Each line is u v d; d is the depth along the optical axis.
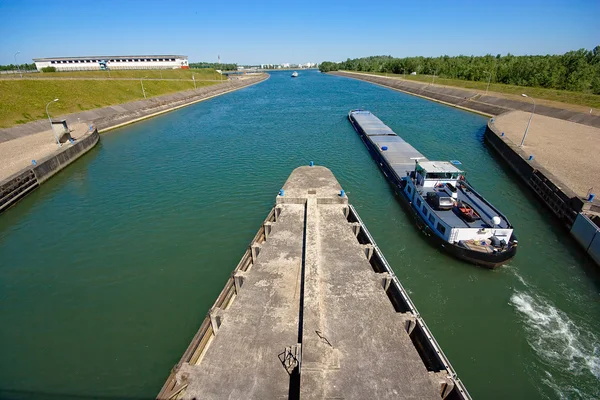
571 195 32.31
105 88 98.69
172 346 19.91
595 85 92.75
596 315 22.23
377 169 48.09
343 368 15.21
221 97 137.38
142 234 31.94
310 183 37.38
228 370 15.43
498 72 127.12
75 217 35.69
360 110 86.88
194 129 75.12
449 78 146.88
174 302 23.39
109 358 19.23
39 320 22.19
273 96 135.75
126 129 77.69
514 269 26.56
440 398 13.90
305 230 26.70
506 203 37.81
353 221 30.86
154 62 175.75
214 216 34.91
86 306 23.28
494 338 20.45
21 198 40.31
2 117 62.56
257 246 25.36
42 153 50.28
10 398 17.14
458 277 25.77
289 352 15.83
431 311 22.52
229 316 18.58
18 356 19.53
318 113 93.12
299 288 20.86
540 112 76.75
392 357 15.82
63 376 18.20
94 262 28.09
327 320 18.12
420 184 34.53
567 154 46.53
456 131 69.94
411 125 75.25
